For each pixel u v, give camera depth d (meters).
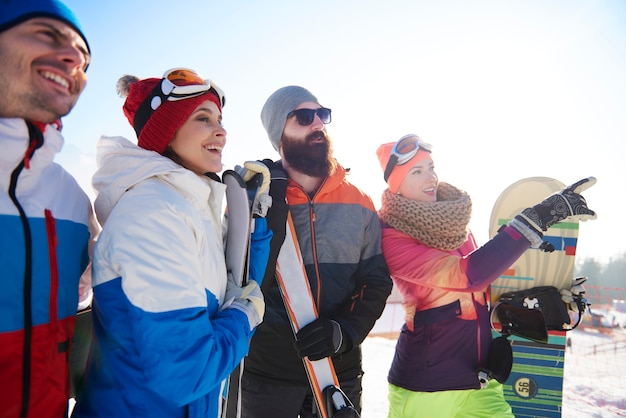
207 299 1.30
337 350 1.98
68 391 1.17
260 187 1.68
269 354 2.18
